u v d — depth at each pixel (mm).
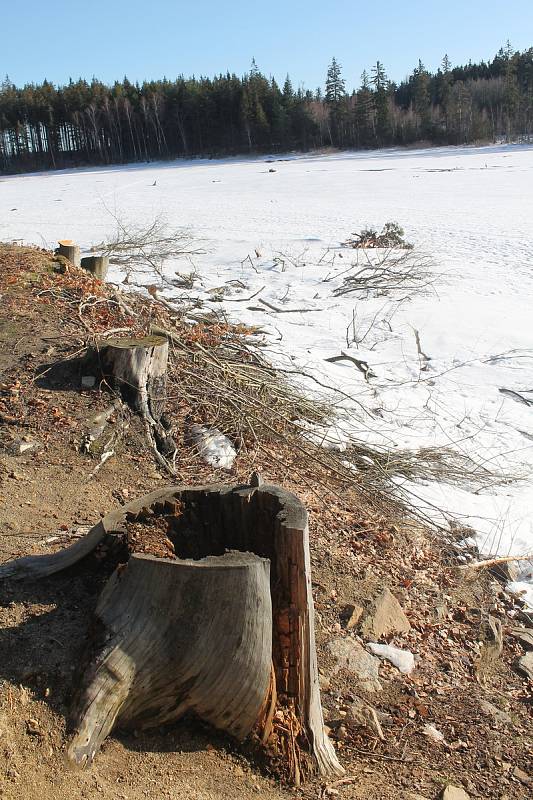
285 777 3443
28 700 3195
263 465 7035
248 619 3225
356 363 11984
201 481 6445
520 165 65938
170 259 20812
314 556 5598
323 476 7051
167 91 123562
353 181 57188
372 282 18344
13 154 126000
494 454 9258
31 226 31641
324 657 4590
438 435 9562
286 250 23297
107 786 3025
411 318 15398
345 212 35500
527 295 17844
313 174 67875
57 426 6445
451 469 8383
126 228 29469
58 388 6930
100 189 61594
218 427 7359
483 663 5195
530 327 15133
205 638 3219
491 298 17484
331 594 5223
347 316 15250
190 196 49531
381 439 8883
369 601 5254
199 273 18453
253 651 3266
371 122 114500
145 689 3258
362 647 4824
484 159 77000
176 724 3424
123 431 6680
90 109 121125
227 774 3316
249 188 55094
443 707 4547
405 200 40781
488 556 6695
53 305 9094
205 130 120000
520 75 128750
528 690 5027
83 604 3734
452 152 92875
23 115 125062
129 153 123250
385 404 10352
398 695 4527
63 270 10789
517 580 6520
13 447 6102
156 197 49688
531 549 6965
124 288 14883
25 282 9695
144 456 6551
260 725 3459
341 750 3988
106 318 9172
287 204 40719
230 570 3182
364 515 6645
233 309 14594
